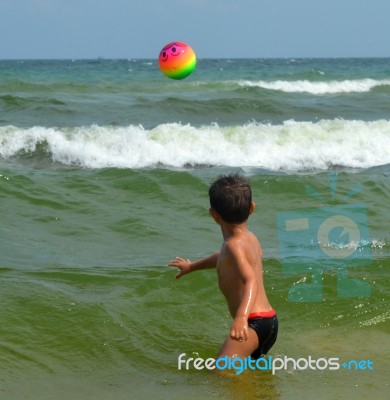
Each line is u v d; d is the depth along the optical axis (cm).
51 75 4769
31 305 641
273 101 2442
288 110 2378
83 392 503
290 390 505
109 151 1627
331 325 644
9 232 918
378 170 1617
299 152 1755
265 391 503
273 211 1070
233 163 1658
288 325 641
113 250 867
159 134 1697
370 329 638
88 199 1103
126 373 539
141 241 912
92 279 729
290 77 4706
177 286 714
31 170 1323
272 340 533
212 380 521
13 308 632
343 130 1848
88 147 1614
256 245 541
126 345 587
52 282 713
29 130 1630
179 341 602
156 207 1081
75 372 538
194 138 1714
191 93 3055
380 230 962
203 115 2239
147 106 2303
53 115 2100
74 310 635
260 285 533
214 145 1717
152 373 539
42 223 975
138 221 994
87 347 579
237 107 2342
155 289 706
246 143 1748
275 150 1748
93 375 534
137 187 1175
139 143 1659
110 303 659
